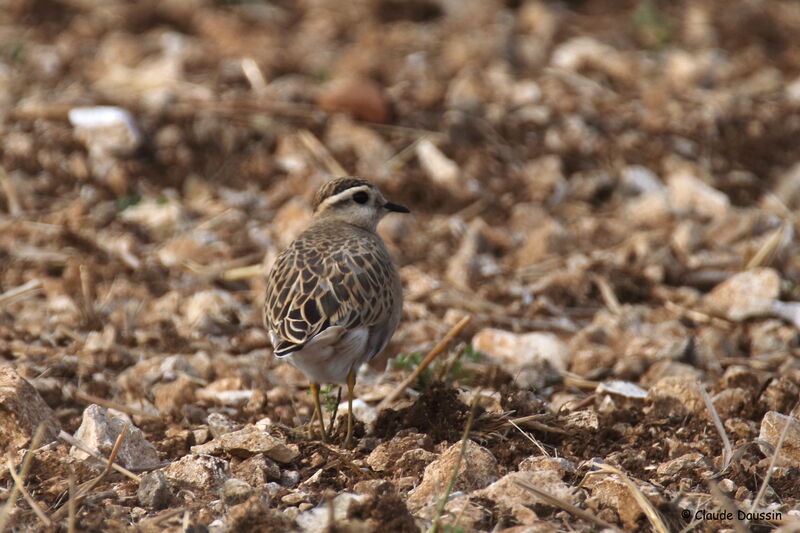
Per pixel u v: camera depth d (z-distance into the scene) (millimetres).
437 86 18031
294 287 8938
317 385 9266
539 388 10727
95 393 10344
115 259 13531
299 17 21906
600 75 19188
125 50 19375
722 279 13578
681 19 22094
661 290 13289
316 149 16078
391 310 9406
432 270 13734
